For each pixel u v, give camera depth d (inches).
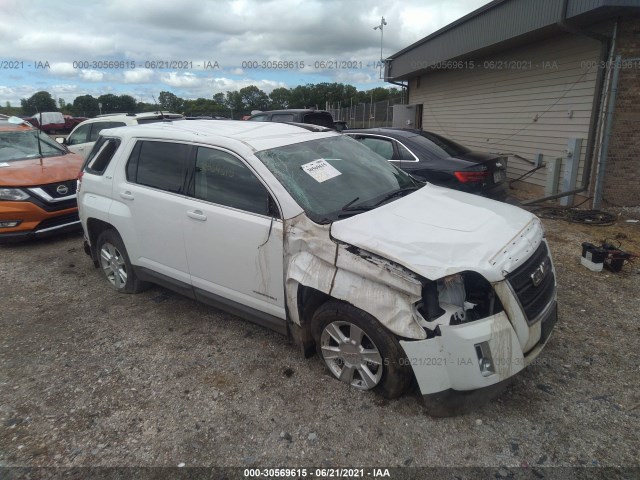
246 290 136.7
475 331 100.2
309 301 123.9
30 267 221.8
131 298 183.5
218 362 137.1
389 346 108.4
